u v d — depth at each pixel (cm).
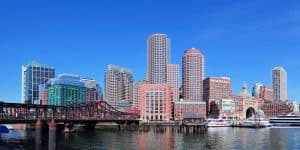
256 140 16788
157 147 13188
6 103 16900
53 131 11725
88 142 15000
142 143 14650
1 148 12050
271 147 13675
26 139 16088
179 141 15725
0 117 16450
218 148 13112
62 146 13300
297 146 14088
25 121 16550
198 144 14438
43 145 13338
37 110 18962
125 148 12775
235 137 18675
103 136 18688
